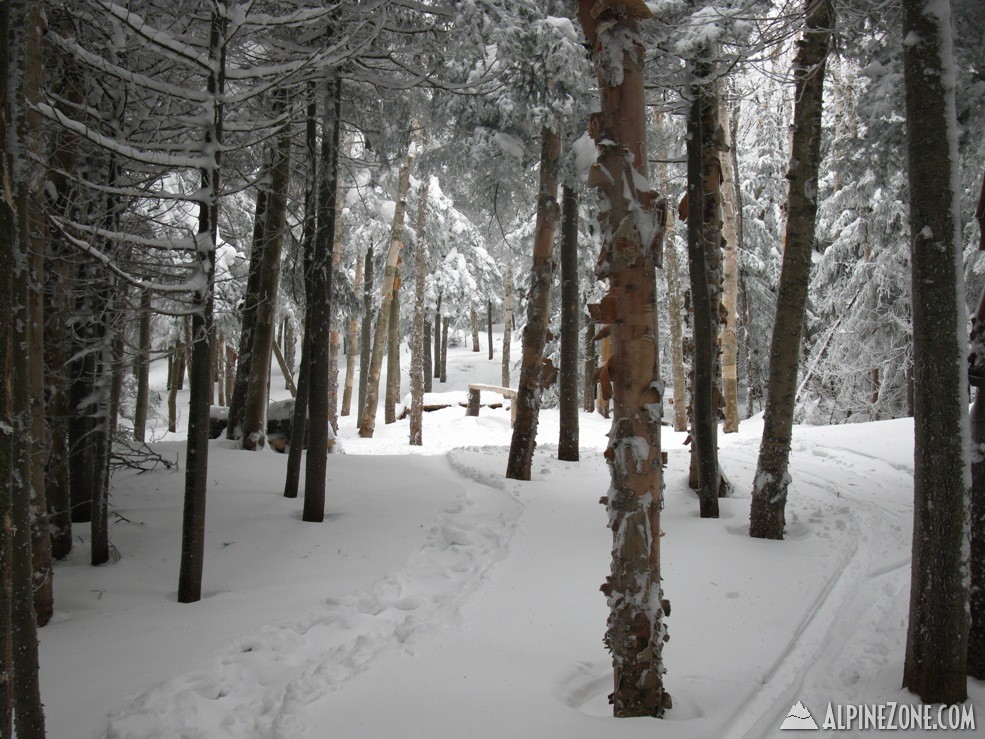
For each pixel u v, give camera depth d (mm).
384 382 36625
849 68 13906
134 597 6023
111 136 6438
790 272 6934
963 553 3777
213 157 5641
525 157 10703
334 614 5191
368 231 24141
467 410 22109
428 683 4008
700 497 7766
